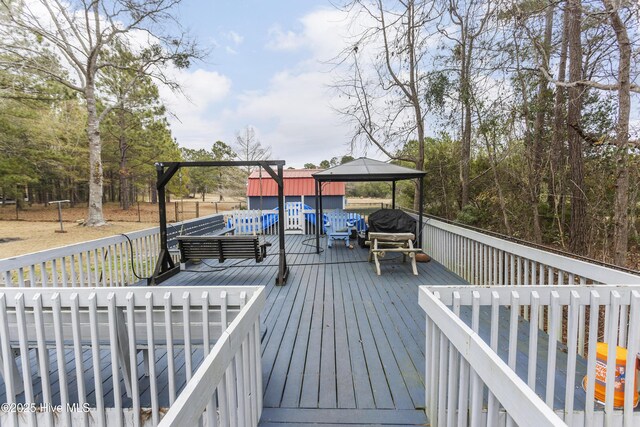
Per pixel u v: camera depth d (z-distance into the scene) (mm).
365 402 2006
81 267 3646
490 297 1847
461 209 9188
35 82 12688
